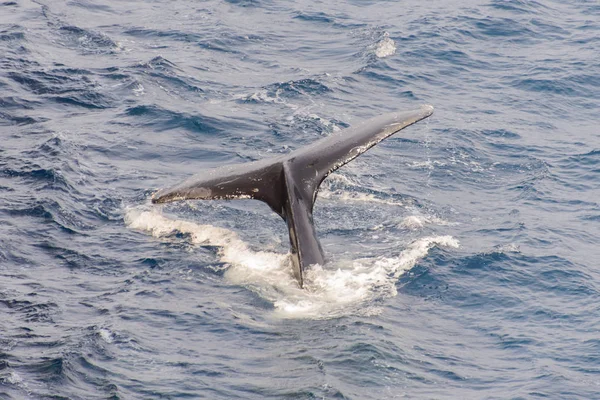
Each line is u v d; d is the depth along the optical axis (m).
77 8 131.62
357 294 62.03
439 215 76.25
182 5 135.25
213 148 88.69
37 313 59.22
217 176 60.81
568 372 55.50
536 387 53.84
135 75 104.81
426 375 54.50
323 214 74.50
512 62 118.12
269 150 88.56
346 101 102.94
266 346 56.41
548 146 93.88
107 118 94.31
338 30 126.88
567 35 128.00
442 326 60.03
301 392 52.06
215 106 98.75
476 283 65.44
